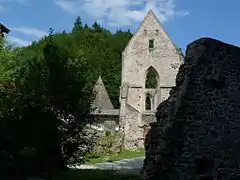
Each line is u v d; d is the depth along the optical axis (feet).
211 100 37.35
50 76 45.32
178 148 36.14
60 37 289.74
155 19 159.74
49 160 44.34
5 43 106.42
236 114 37.63
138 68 156.66
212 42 38.27
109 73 253.44
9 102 45.91
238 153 36.94
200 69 37.63
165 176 35.96
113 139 112.68
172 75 154.92
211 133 36.78
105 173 61.36
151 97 155.74
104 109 163.32
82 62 53.93
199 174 35.94
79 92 45.98
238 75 38.45
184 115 36.65
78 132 45.60
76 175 57.52
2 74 88.07
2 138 44.27
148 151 38.04
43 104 44.39
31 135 43.55
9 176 46.32
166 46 157.17
